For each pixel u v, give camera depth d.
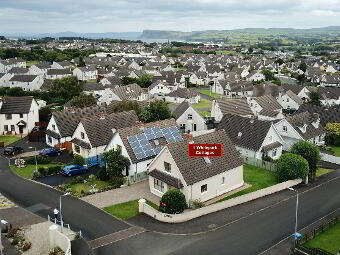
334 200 53.28
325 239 42.38
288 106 127.62
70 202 51.12
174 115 94.56
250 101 113.00
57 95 129.38
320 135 84.50
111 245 40.09
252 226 44.88
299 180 59.88
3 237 41.25
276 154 73.62
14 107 88.31
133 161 58.47
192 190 49.72
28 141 82.44
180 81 176.25
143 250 39.19
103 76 193.38
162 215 45.53
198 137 54.66
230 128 76.31
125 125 72.50
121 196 53.28
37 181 59.03
